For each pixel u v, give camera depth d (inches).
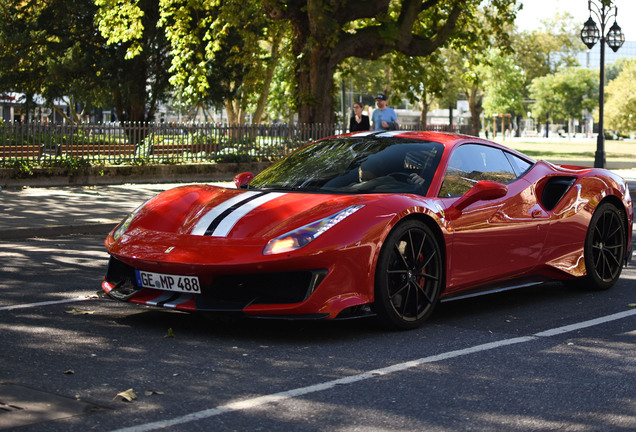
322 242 167.6
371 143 217.0
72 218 398.9
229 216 180.1
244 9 792.9
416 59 898.1
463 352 165.0
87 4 1141.7
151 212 193.6
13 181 587.5
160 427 114.4
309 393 133.5
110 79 1162.0
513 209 213.6
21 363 148.3
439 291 193.5
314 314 168.2
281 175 211.6
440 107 3024.1
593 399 133.6
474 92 2207.2
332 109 780.0
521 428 118.0
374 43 765.3
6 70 1179.9
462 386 139.9
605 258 245.0
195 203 195.2
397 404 128.4
